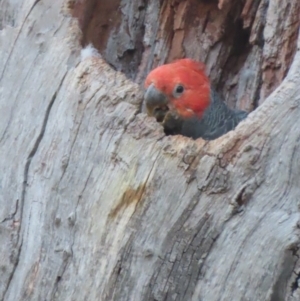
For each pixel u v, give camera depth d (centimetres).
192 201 413
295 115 415
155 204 416
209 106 579
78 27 513
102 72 461
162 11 630
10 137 501
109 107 442
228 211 411
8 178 492
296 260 411
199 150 414
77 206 445
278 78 548
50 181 462
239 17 613
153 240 416
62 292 442
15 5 562
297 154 412
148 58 634
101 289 422
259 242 410
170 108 572
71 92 466
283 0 532
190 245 414
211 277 413
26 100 501
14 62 519
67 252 444
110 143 436
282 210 412
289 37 533
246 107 622
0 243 483
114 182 429
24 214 479
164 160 418
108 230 425
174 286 415
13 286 472
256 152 412
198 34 631
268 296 409
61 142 463
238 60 643
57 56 493
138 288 416
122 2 618
